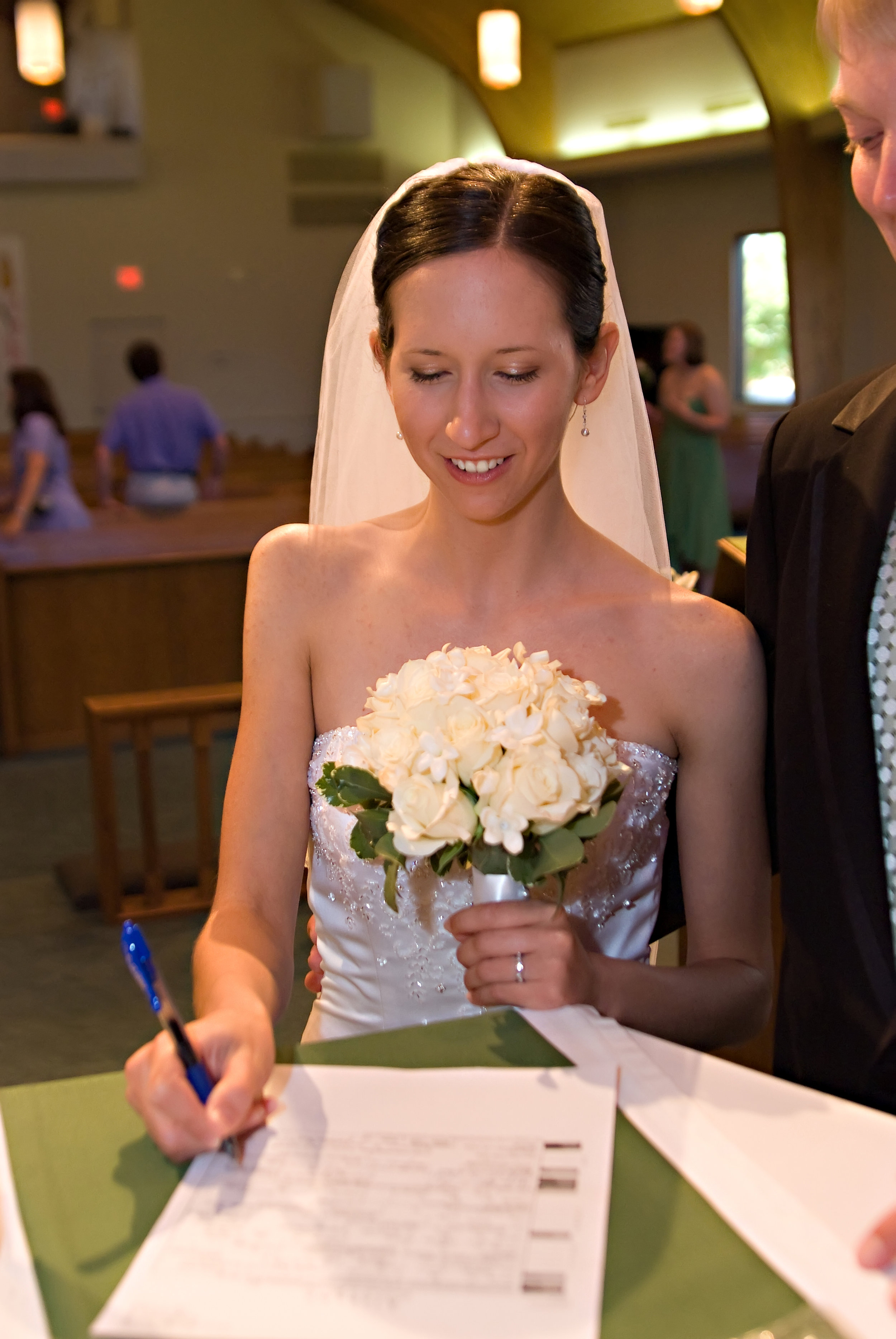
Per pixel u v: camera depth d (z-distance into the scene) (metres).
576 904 1.47
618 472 1.73
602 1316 0.82
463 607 1.51
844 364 9.77
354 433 1.74
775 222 11.36
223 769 5.67
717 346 12.01
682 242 11.97
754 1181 0.93
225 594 6.32
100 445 7.34
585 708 1.17
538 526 1.49
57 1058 3.20
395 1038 1.14
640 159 11.18
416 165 13.03
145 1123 1.00
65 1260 0.88
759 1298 0.83
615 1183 0.94
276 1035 3.09
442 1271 0.85
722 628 1.48
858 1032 1.24
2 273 12.34
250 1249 0.87
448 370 1.30
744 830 1.48
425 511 1.60
